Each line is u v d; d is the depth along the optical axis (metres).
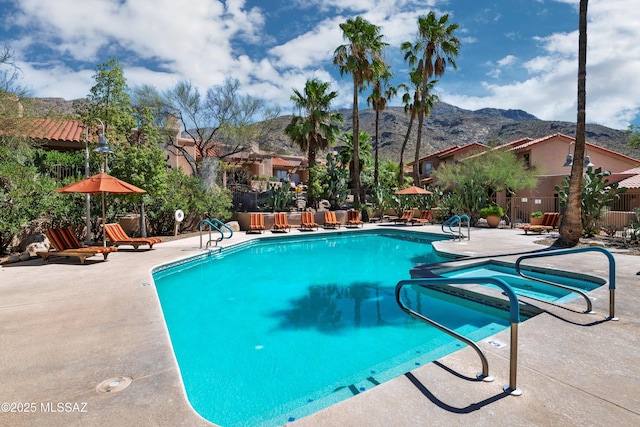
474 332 5.23
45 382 2.97
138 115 15.92
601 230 13.64
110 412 2.53
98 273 7.42
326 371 4.09
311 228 18.66
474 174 20.86
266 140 24.44
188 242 13.11
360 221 20.25
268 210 21.19
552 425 2.34
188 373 4.06
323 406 3.38
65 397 2.73
